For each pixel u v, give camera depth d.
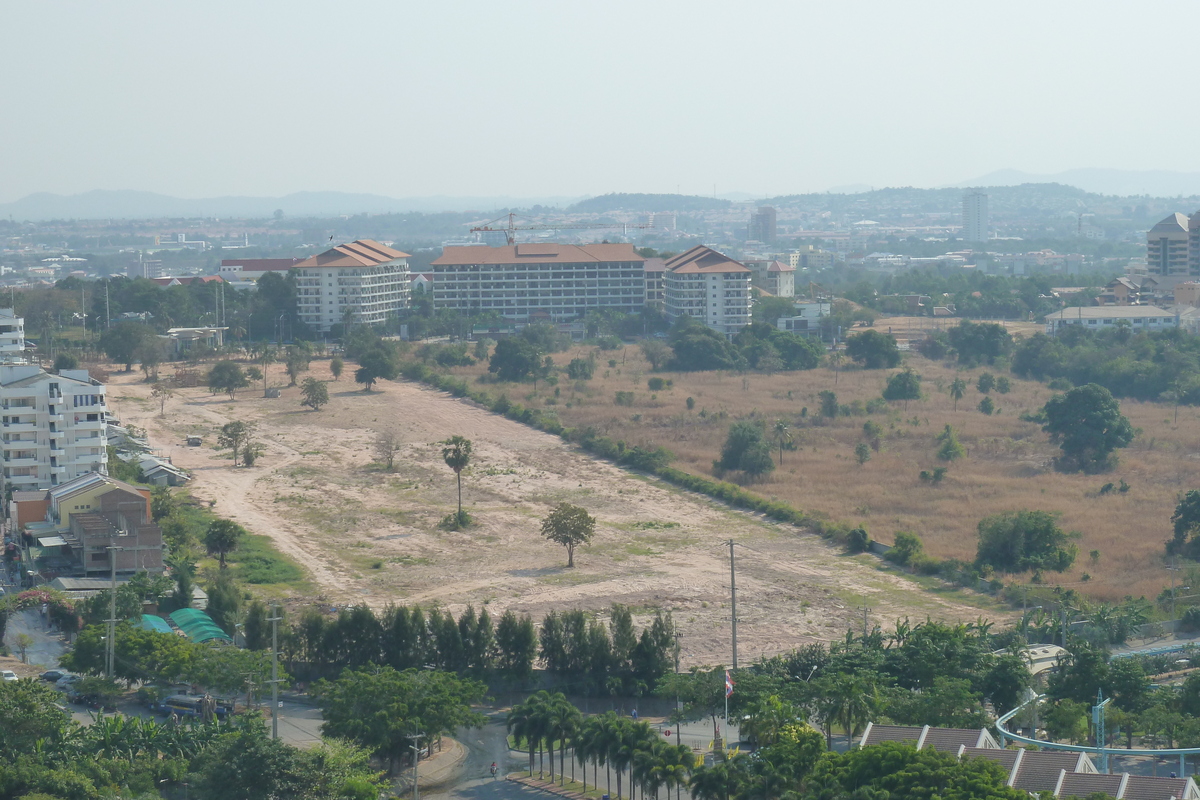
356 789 113.94
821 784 108.06
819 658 149.50
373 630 154.00
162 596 175.88
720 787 114.06
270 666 145.75
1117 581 188.50
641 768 117.88
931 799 100.00
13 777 112.62
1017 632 162.50
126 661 146.38
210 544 196.12
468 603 181.38
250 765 111.50
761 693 133.12
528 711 129.25
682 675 143.62
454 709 130.50
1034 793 104.06
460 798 122.44
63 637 165.12
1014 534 198.00
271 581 191.38
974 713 128.50
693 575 196.62
